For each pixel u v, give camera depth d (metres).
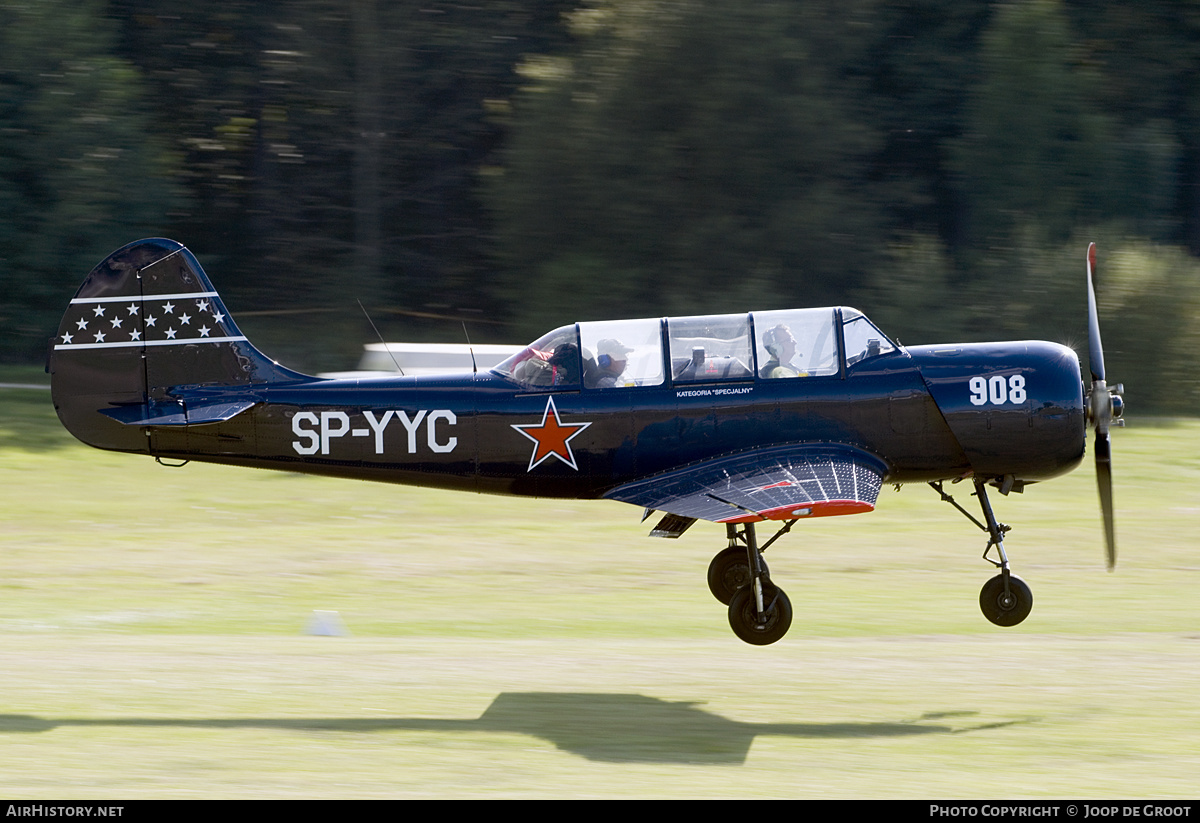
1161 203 138.75
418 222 152.00
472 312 148.50
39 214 126.19
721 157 124.00
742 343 35.22
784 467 34.00
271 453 35.69
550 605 47.03
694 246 123.62
